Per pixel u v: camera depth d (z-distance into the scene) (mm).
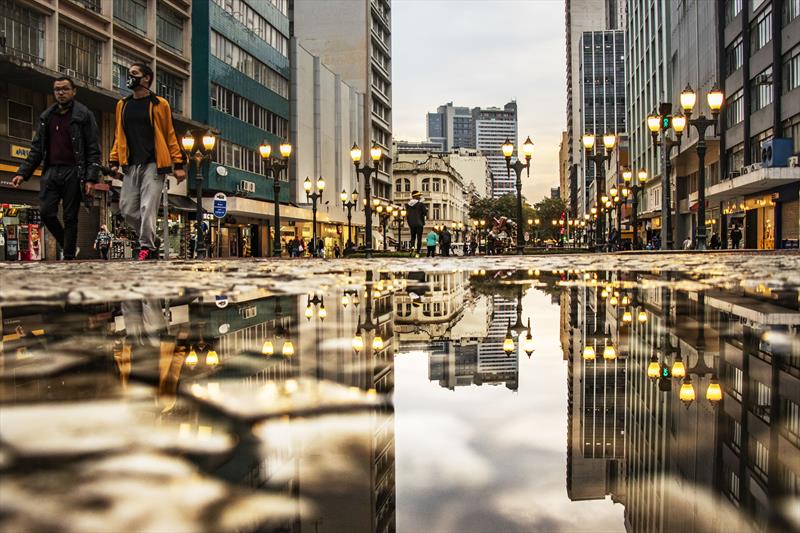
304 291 5277
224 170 44562
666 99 63719
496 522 876
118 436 1175
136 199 11336
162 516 808
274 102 54969
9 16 26688
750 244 43781
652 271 8680
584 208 124375
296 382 1751
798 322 3100
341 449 1138
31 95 29078
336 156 70062
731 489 931
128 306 3904
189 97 41875
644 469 1043
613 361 2238
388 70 95250
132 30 35312
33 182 28281
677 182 61188
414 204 25391
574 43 175375
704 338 2664
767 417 1399
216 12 43906
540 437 1303
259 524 788
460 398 1674
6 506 828
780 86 36500
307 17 82688
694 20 53938
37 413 1349
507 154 27953
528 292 5613
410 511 904
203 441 1154
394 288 5969
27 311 3611
